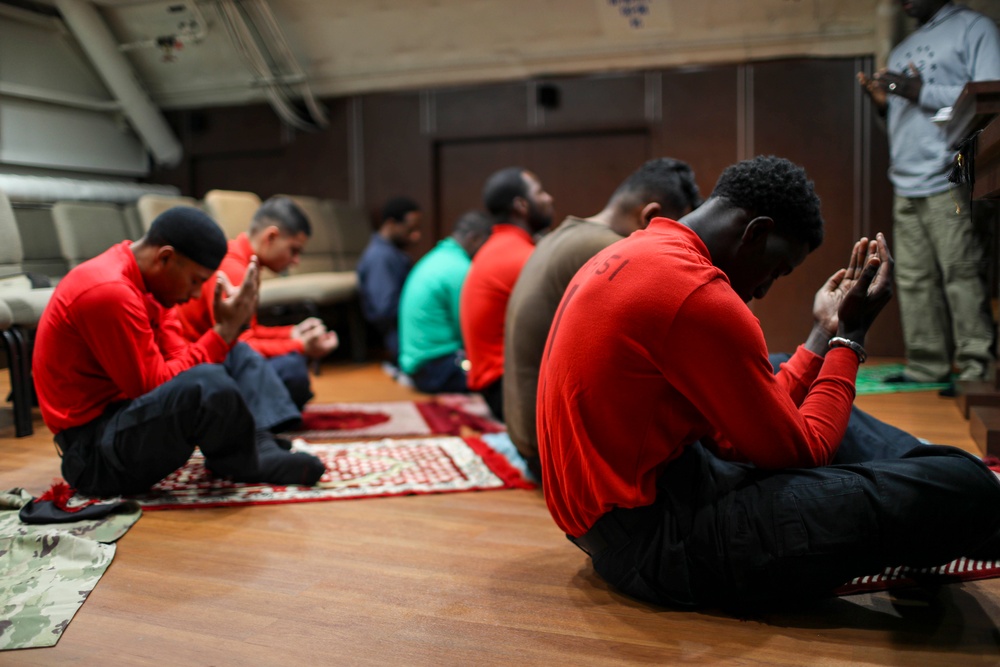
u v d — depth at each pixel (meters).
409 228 5.38
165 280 2.20
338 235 5.88
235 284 3.07
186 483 2.43
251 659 1.34
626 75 5.50
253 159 6.56
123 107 6.16
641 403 1.36
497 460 2.65
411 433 3.19
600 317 1.36
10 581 1.67
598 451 1.41
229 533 2.01
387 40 5.74
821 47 4.99
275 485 2.40
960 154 1.82
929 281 3.86
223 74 6.22
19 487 2.35
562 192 5.82
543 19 5.36
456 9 5.44
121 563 1.80
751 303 5.16
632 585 1.50
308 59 6.00
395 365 5.28
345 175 6.32
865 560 1.33
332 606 1.56
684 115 5.38
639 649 1.36
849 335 1.53
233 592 1.63
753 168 1.41
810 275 5.09
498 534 1.99
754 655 1.33
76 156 5.91
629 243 1.42
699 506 1.41
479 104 5.90
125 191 5.40
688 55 5.29
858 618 1.46
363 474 2.54
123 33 6.01
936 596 1.54
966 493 1.30
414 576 1.71
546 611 1.52
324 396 4.21
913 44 3.59
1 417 3.44
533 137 5.85
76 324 2.10
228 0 5.62
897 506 1.30
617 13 5.17
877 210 5.02
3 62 5.27
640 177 2.27
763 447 1.35
